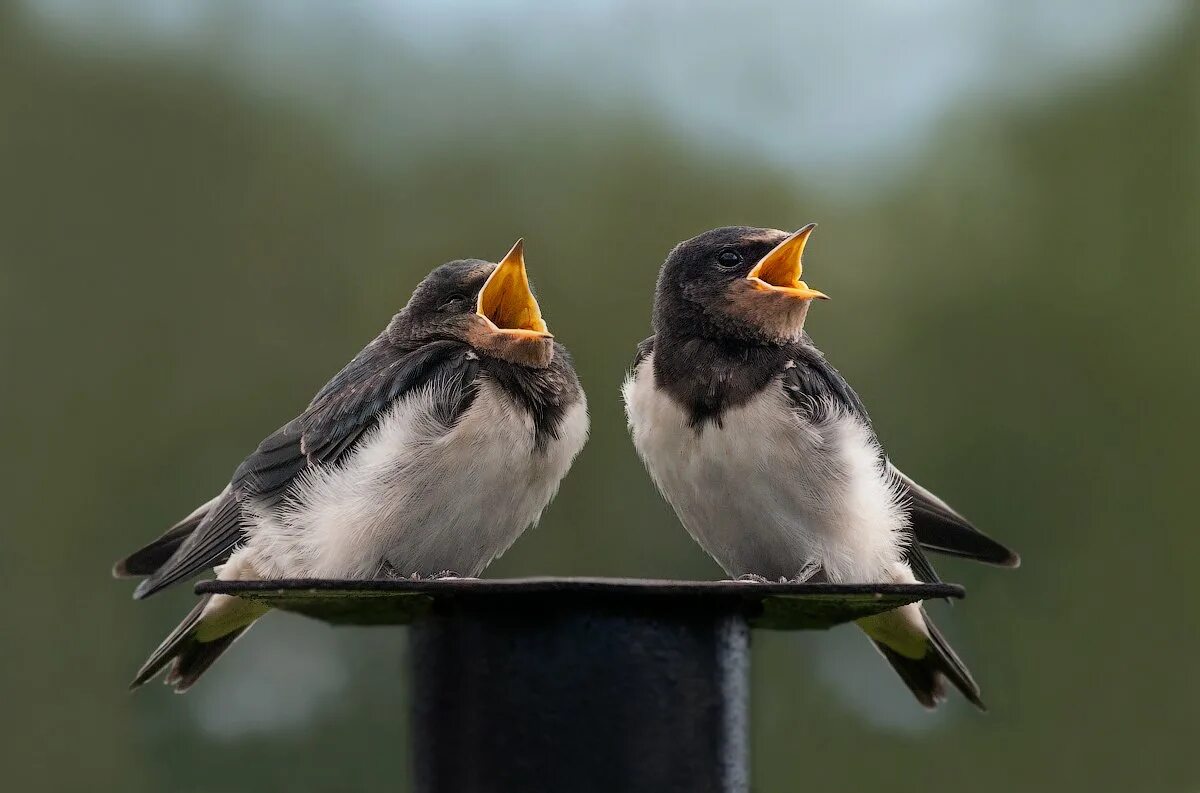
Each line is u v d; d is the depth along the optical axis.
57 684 14.33
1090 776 14.37
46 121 15.90
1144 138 15.53
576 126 16.30
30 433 14.95
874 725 13.98
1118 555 14.79
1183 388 15.05
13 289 15.34
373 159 16.30
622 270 15.53
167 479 14.98
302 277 15.72
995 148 15.70
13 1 16.09
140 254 15.65
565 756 5.89
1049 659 14.47
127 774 14.10
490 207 15.93
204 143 16.09
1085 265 15.33
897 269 15.27
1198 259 15.34
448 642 6.11
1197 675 14.54
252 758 14.04
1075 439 14.89
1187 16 15.64
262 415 15.27
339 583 5.89
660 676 5.94
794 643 13.95
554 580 6.09
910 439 14.70
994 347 15.04
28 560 14.62
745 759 6.19
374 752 13.96
